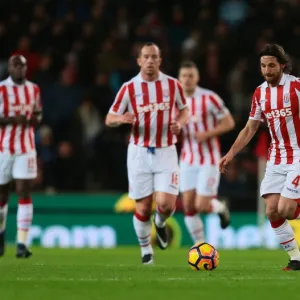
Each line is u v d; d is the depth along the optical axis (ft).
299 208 106.01
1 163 142.82
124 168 215.10
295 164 103.24
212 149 151.33
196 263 106.73
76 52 228.43
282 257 154.81
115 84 225.97
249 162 208.13
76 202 192.95
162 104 122.11
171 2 264.72
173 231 191.11
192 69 150.82
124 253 165.58
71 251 170.81
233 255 161.38
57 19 244.83
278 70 103.04
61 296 77.25
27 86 143.84
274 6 255.50
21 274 99.04
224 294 79.15
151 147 122.01
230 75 232.32
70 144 208.95
